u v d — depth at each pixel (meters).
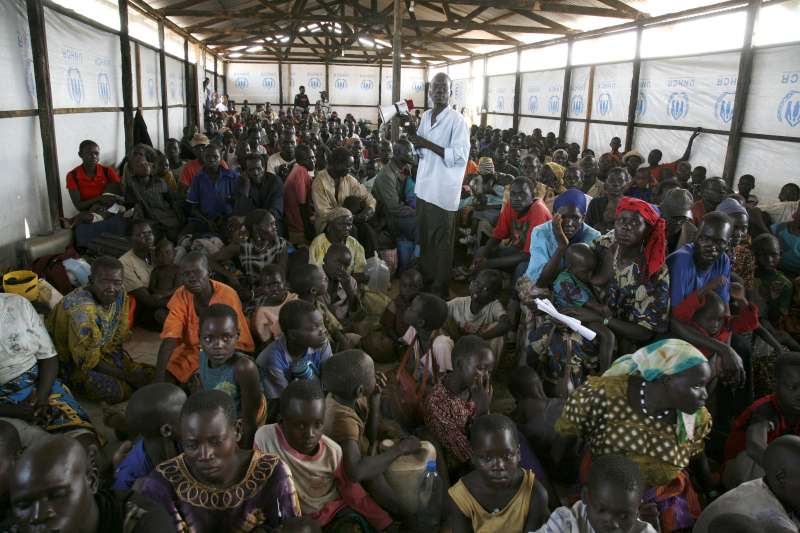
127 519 1.46
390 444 2.66
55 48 6.30
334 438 2.36
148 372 3.47
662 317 3.04
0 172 5.00
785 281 4.16
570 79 13.00
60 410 2.72
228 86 23.81
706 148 8.72
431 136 4.77
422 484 2.49
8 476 1.80
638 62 10.28
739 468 2.50
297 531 1.68
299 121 16.08
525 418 2.95
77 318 3.21
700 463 2.64
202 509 1.71
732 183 8.04
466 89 20.78
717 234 2.95
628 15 9.73
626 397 2.25
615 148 10.38
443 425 2.70
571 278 3.34
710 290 3.03
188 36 14.75
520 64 15.86
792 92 7.05
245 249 4.56
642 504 2.25
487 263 4.81
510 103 16.77
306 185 6.12
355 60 24.33
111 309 3.34
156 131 11.45
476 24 12.16
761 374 3.50
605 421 2.29
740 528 1.65
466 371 2.62
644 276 3.07
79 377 3.35
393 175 5.99
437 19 15.38
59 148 6.36
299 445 2.10
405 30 17.33
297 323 2.71
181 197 6.11
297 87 24.30
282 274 3.46
